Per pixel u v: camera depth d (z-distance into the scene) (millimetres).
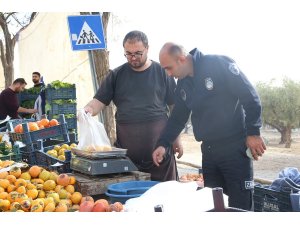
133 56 4168
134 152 4418
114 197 2691
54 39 15250
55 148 4488
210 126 3688
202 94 3660
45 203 2852
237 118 3658
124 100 4430
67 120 9742
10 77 19422
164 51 3654
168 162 4445
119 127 4496
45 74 16266
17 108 10367
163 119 4453
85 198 2980
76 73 13641
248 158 3697
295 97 15844
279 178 3455
